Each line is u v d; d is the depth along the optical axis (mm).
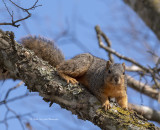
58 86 8594
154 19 13602
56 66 11320
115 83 9891
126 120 7668
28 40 11648
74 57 11516
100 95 9828
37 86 8742
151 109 14750
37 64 9023
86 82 11359
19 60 8930
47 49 11578
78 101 8359
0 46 9070
